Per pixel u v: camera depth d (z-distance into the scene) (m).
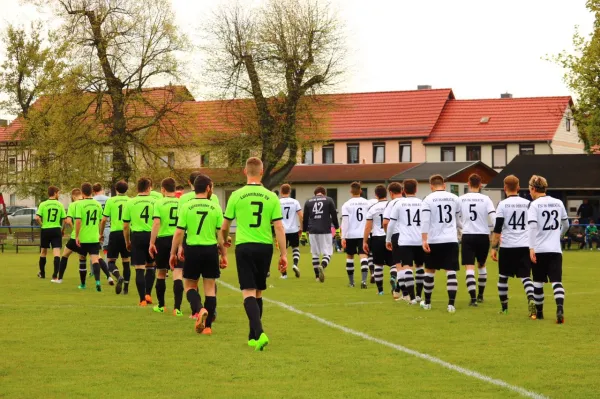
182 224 15.30
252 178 13.93
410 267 20.58
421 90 93.44
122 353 13.50
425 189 74.12
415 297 20.86
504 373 11.83
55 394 10.49
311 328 16.42
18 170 65.31
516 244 18.36
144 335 15.44
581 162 61.28
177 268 18.22
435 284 27.06
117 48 62.09
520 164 62.06
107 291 24.42
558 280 17.08
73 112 60.50
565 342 14.58
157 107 63.53
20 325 16.81
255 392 10.61
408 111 90.75
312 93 67.75
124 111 61.88
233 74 67.75
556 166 60.97
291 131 67.50
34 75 70.12
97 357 13.13
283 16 67.56
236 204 13.72
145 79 63.16
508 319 17.72
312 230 27.08
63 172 60.47
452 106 91.19
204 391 10.67
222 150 69.31
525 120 87.19
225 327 16.48
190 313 18.84
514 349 13.84
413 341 14.72
